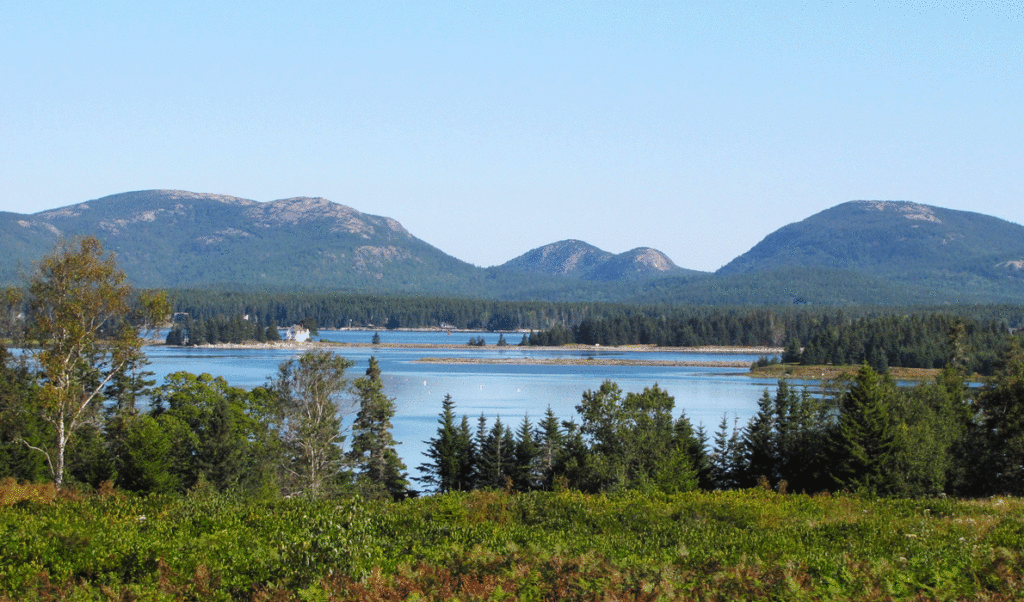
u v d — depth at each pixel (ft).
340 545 69.31
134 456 170.50
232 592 65.46
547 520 107.34
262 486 171.83
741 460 239.91
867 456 200.23
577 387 625.00
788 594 64.34
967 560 75.51
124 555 72.54
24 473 182.50
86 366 178.70
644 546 89.35
